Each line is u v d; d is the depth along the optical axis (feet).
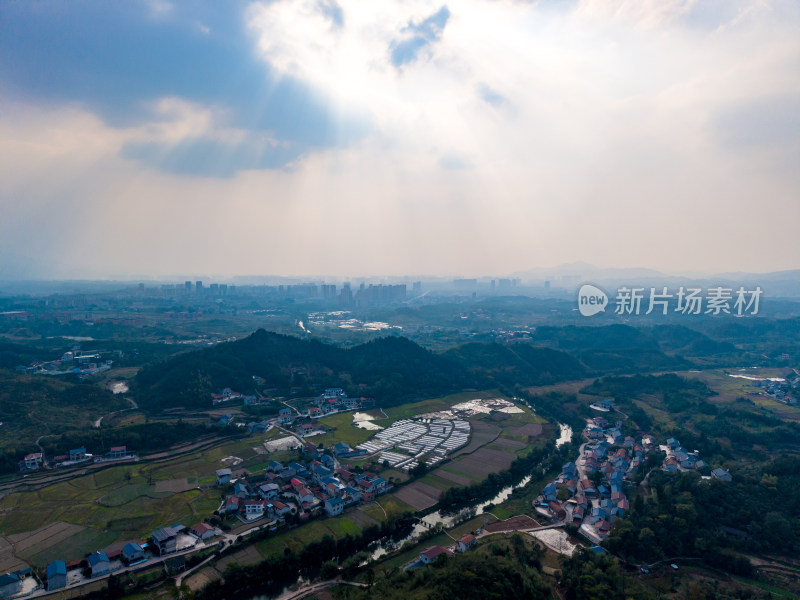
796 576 313.32
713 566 327.88
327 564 308.19
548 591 279.69
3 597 267.18
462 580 262.47
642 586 300.61
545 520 386.32
